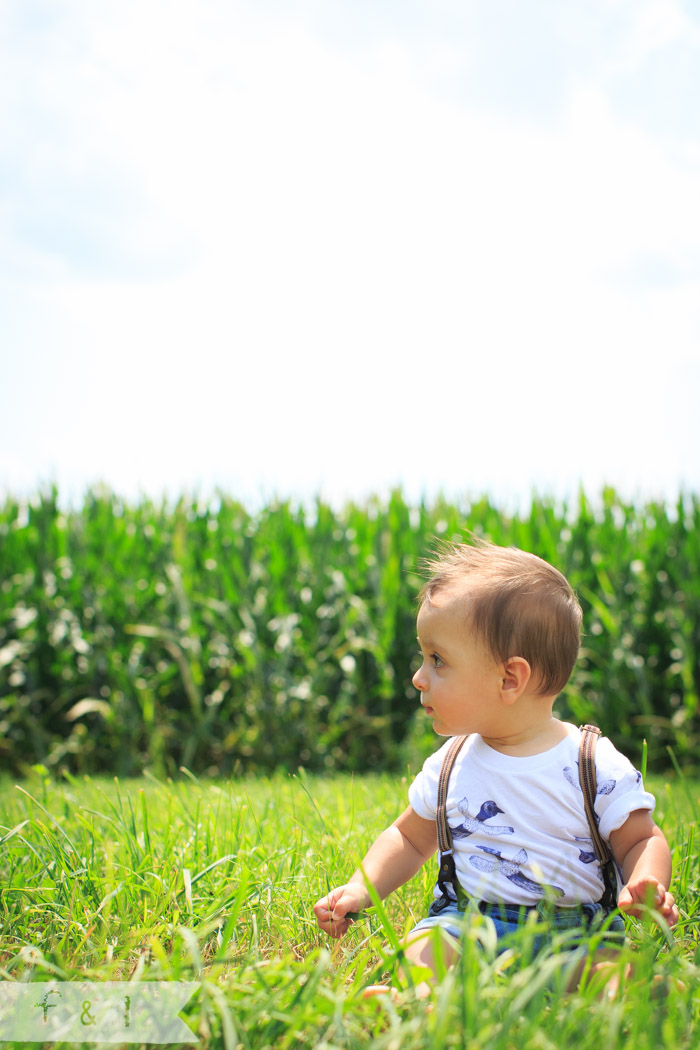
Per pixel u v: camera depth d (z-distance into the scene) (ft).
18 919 6.02
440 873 5.86
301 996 4.31
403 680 24.16
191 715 23.47
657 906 4.91
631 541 25.73
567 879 5.50
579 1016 4.04
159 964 4.70
